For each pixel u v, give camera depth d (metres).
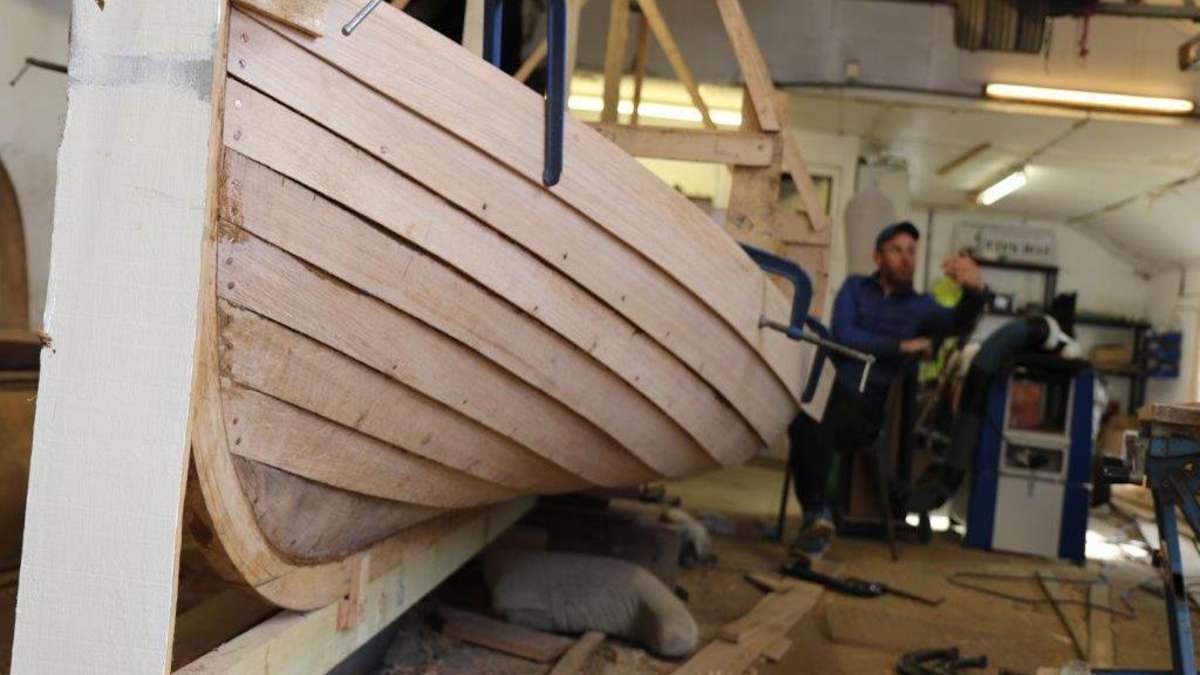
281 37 1.44
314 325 1.62
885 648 3.21
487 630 2.87
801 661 3.01
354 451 1.82
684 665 2.77
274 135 1.47
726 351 2.38
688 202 2.07
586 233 1.89
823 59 7.12
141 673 1.40
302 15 1.42
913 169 9.86
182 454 1.38
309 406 1.69
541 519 3.69
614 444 2.34
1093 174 9.03
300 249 1.55
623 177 1.90
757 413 2.71
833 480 5.26
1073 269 11.70
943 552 5.01
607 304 2.00
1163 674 2.29
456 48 1.62
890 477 5.22
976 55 6.95
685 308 2.17
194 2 1.35
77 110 1.38
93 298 1.39
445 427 1.96
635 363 2.15
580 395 2.11
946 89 7.08
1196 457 2.23
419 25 1.58
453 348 1.83
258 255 1.52
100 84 1.38
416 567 2.41
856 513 5.27
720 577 4.08
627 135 3.41
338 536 1.94
